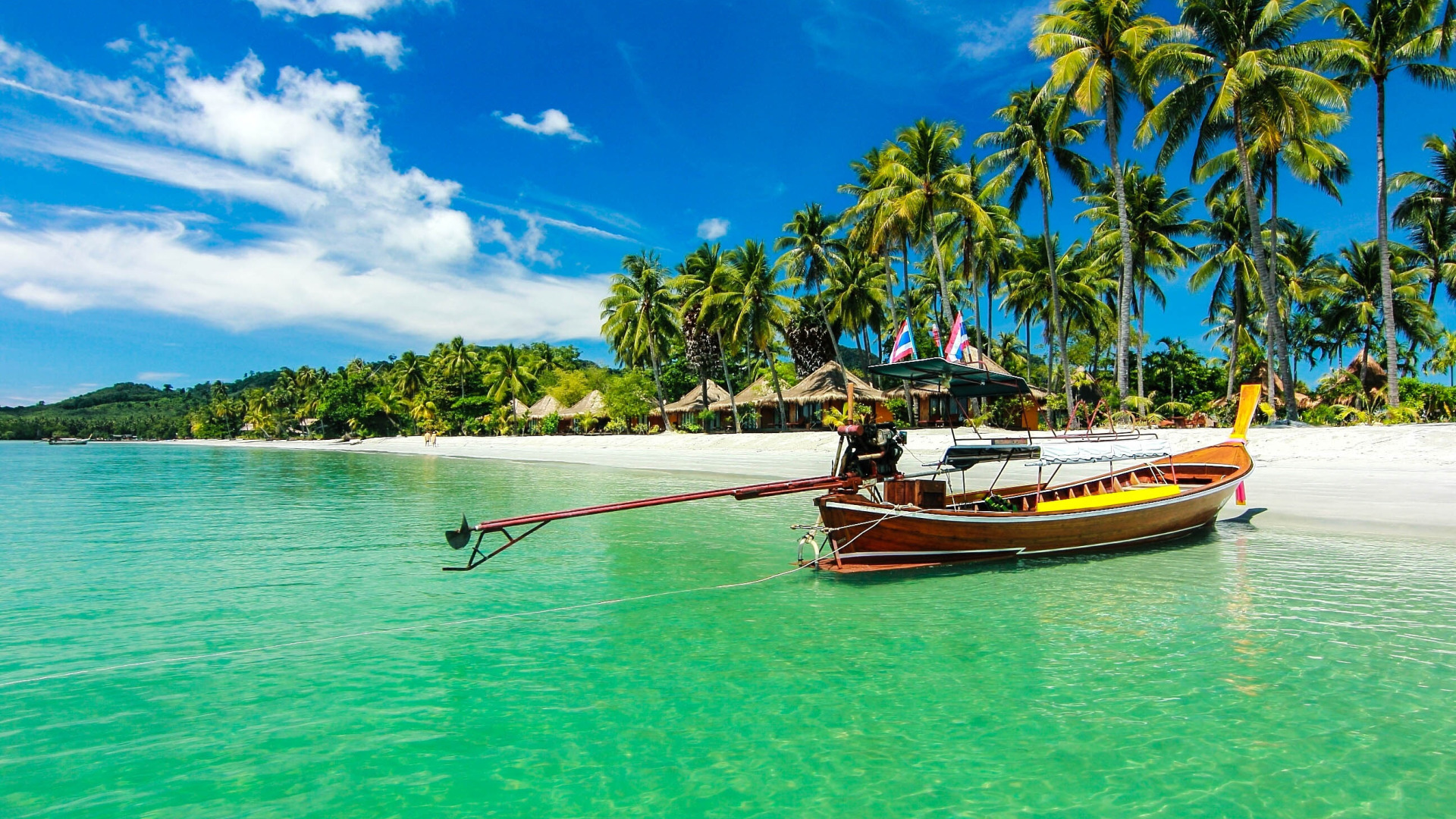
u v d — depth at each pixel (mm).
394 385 98000
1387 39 24297
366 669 7352
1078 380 40469
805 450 35281
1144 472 14492
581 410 66625
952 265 43688
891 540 10336
